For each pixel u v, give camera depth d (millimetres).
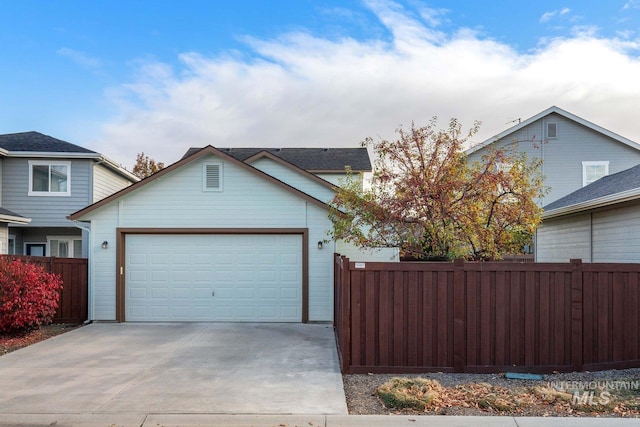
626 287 7531
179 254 12305
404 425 5094
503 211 9688
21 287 10242
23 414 5418
